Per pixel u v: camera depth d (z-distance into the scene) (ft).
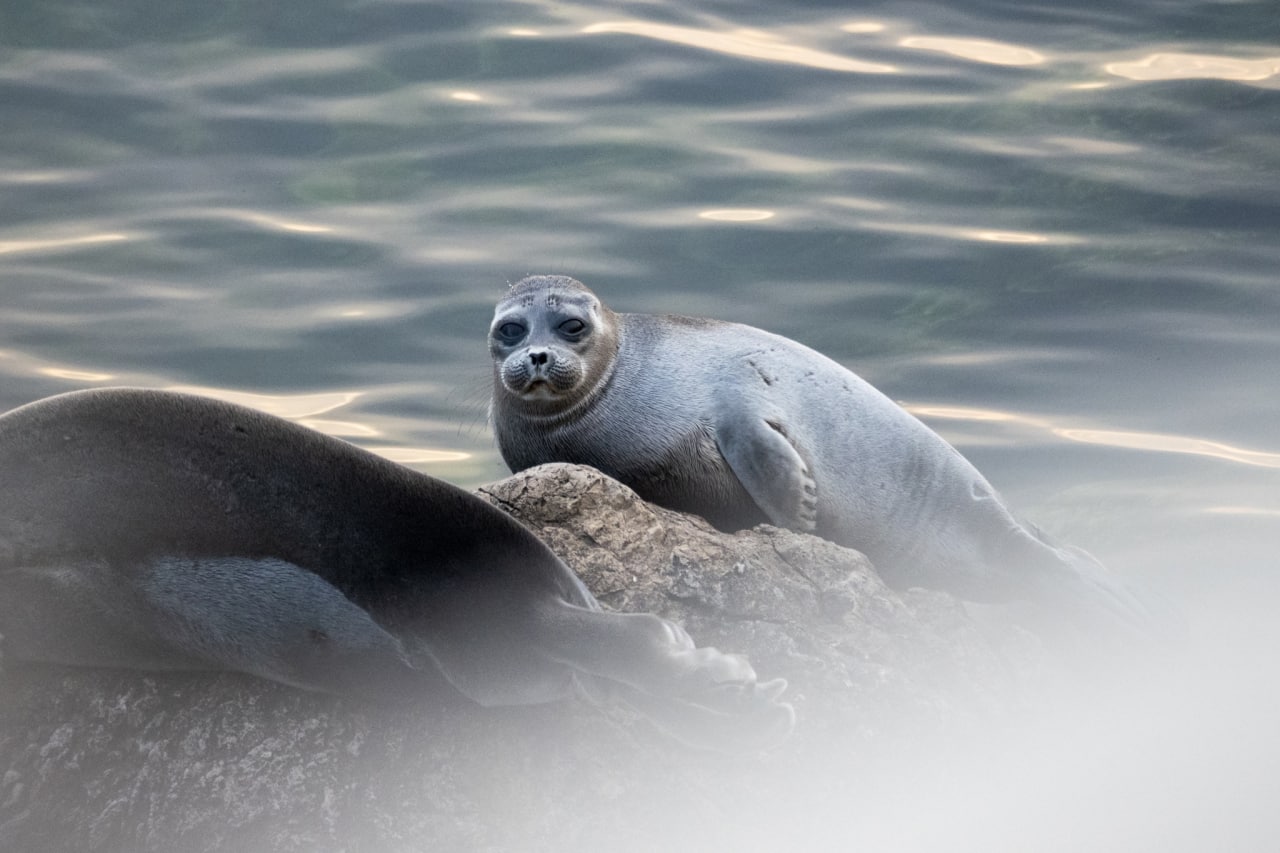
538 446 94.84
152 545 61.77
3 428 61.57
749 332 96.53
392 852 60.49
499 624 60.85
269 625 62.34
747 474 89.35
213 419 61.57
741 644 68.74
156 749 63.57
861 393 93.71
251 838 61.21
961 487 92.32
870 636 70.90
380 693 63.26
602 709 63.98
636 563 71.82
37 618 63.77
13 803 63.31
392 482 61.52
